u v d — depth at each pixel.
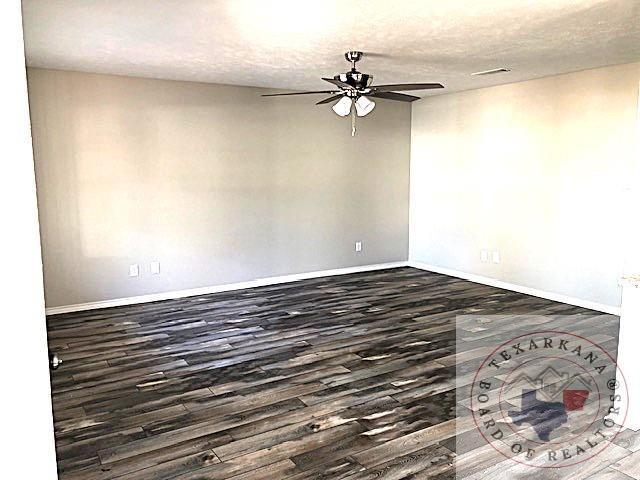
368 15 3.34
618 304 5.23
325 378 3.78
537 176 5.93
